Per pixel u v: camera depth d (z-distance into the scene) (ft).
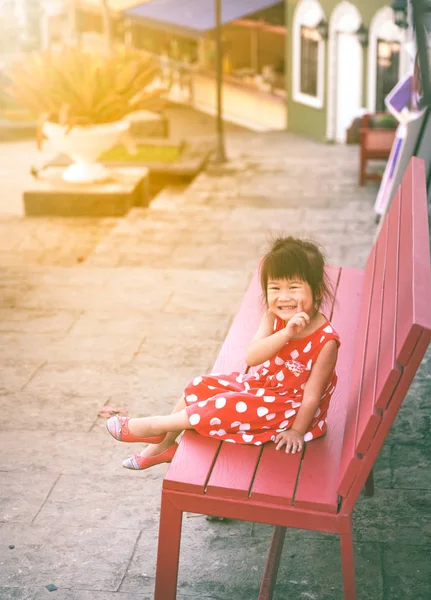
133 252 29.73
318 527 10.33
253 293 16.47
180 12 75.36
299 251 11.28
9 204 42.86
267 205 36.83
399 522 13.70
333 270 17.85
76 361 19.94
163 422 11.85
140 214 35.37
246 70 84.74
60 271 26.04
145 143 46.37
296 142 58.13
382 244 15.80
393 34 59.72
